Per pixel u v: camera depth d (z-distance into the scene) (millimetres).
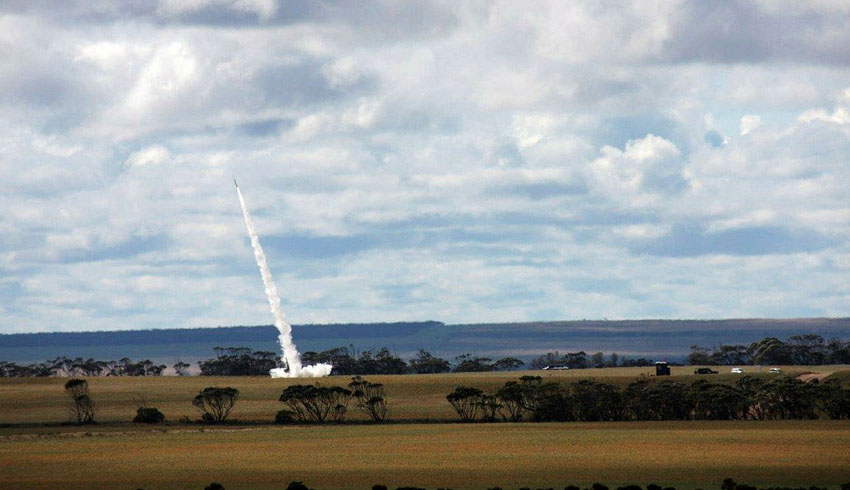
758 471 116875
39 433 165625
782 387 181875
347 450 139750
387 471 120500
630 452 134125
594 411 184500
